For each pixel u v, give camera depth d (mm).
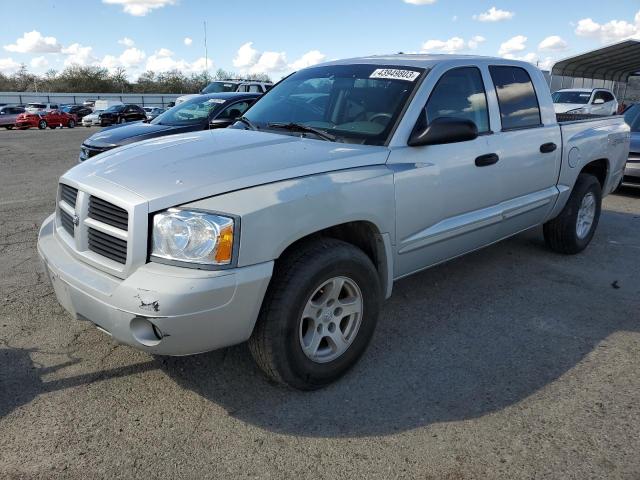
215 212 2580
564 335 3844
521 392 3129
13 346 3516
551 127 4844
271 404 2975
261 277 2639
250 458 2564
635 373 3344
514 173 4336
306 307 2922
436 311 4203
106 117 37125
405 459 2576
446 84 3826
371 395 3076
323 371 3059
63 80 76688
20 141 20156
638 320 4113
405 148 3441
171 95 67375
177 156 3107
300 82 4324
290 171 2881
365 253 3428
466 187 3861
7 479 2400
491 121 4172
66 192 3232
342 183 2998
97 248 2846
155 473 2461
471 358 3504
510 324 4004
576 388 3172
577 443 2693
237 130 3898
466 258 5473
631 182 8797
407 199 3391
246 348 3559
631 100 34969
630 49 25812
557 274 5074
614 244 6160
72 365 3311
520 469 2516
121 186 2764
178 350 2604
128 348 3520
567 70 29328
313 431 2762
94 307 2691
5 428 2729
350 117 3691
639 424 2842
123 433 2717
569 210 5320
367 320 3232
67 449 2596
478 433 2764
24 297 4289
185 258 2553
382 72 3900
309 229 2830
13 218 6930
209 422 2814
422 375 3291
